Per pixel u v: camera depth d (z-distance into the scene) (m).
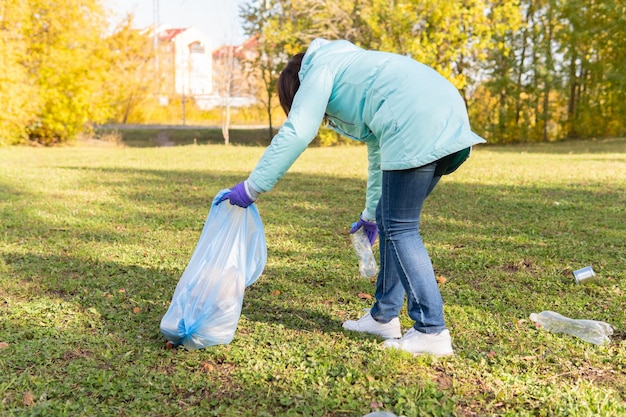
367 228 3.23
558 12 21.23
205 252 2.95
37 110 18.42
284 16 20.95
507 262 4.51
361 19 19.17
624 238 5.24
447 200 7.34
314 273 4.22
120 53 22.47
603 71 21.91
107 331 3.11
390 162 2.56
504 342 2.98
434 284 2.74
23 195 7.67
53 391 2.42
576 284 3.95
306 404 2.36
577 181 8.99
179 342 2.88
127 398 2.39
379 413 2.22
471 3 18.77
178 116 39.78
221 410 2.31
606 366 2.72
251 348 2.90
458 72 20.98
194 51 50.25
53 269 4.27
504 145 21.38
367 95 2.65
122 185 8.77
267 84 23.11
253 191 2.78
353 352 2.85
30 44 18.77
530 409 2.34
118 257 4.65
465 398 2.41
